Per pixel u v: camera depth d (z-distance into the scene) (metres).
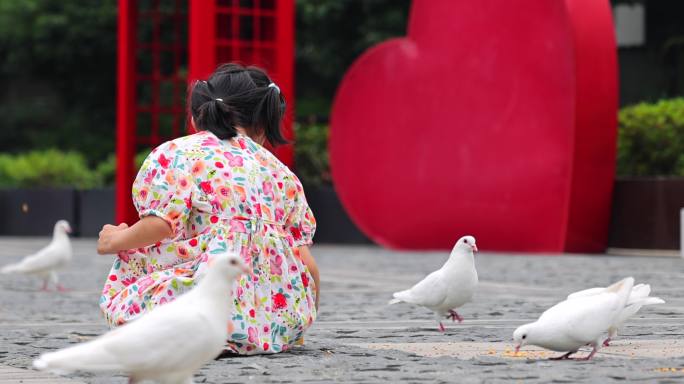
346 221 24.64
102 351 4.38
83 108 40.09
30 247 24.03
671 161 20.36
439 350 6.82
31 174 31.31
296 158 26.86
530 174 19.44
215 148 6.49
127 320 6.21
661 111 20.55
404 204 21.53
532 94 19.41
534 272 14.93
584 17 18.41
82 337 8.00
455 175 20.70
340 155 22.33
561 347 6.10
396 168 21.62
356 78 22.14
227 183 6.41
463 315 9.43
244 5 26.48
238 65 6.83
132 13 22.64
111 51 38.84
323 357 6.38
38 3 38.59
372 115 21.92
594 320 6.02
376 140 21.88
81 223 28.70
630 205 19.25
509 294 11.60
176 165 6.37
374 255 20.05
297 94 37.34
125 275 6.45
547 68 19.12
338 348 6.90
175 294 6.20
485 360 6.23
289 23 21.31
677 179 18.75
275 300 6.50
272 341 6.46
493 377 5.53
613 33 18.55
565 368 5.85
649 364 6.00
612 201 19.50
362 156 22.11
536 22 19.28
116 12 38.47
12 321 9.46
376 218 21.97
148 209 6.31
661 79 28.83
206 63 20.53
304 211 6.72
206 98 6.65
